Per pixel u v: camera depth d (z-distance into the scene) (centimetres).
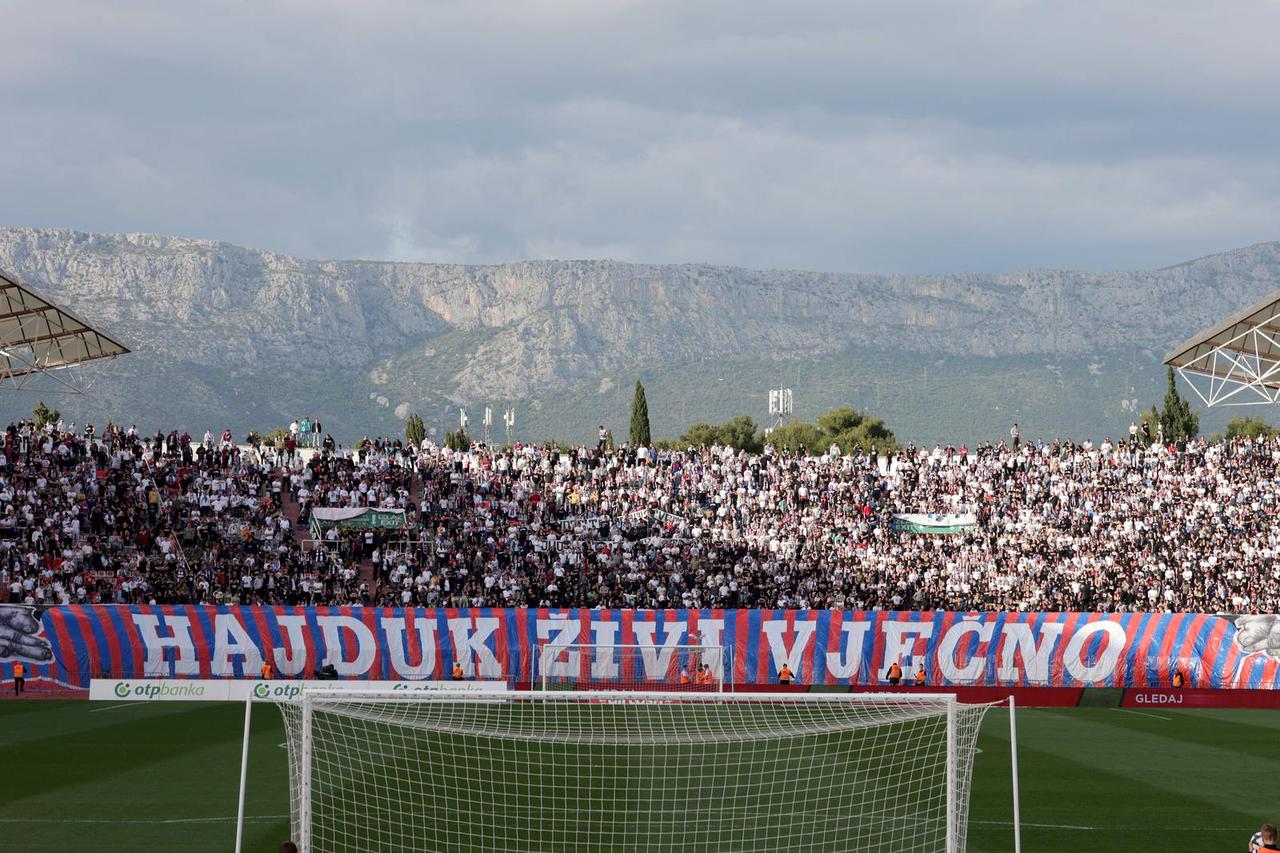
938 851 2484
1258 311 5594
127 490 6850
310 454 8200
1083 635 5928
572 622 5791
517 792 2914
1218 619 5922
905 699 2256
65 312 5547
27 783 3188
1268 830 2070
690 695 2277
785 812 2775
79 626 5488
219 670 5550
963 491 8050
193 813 2809
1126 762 3778
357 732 3634
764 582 6881
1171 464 8262
